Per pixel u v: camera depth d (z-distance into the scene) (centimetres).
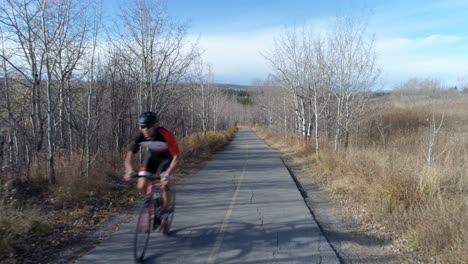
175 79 1288
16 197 673
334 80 1366
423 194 629
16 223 495
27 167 806
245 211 677
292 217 634
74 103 1209
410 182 668
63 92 963
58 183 763
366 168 865
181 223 595
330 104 1589
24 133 871
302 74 1772
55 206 666
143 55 1142
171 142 486
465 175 727
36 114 980
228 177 1105
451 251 430
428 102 3312
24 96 1127
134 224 589
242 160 1622
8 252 438
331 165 1112
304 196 841
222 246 487
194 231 552
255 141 3472
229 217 634
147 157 518
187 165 1354
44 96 1119
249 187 934
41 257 442
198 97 2744
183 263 429
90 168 892
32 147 938
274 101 3650
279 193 852
